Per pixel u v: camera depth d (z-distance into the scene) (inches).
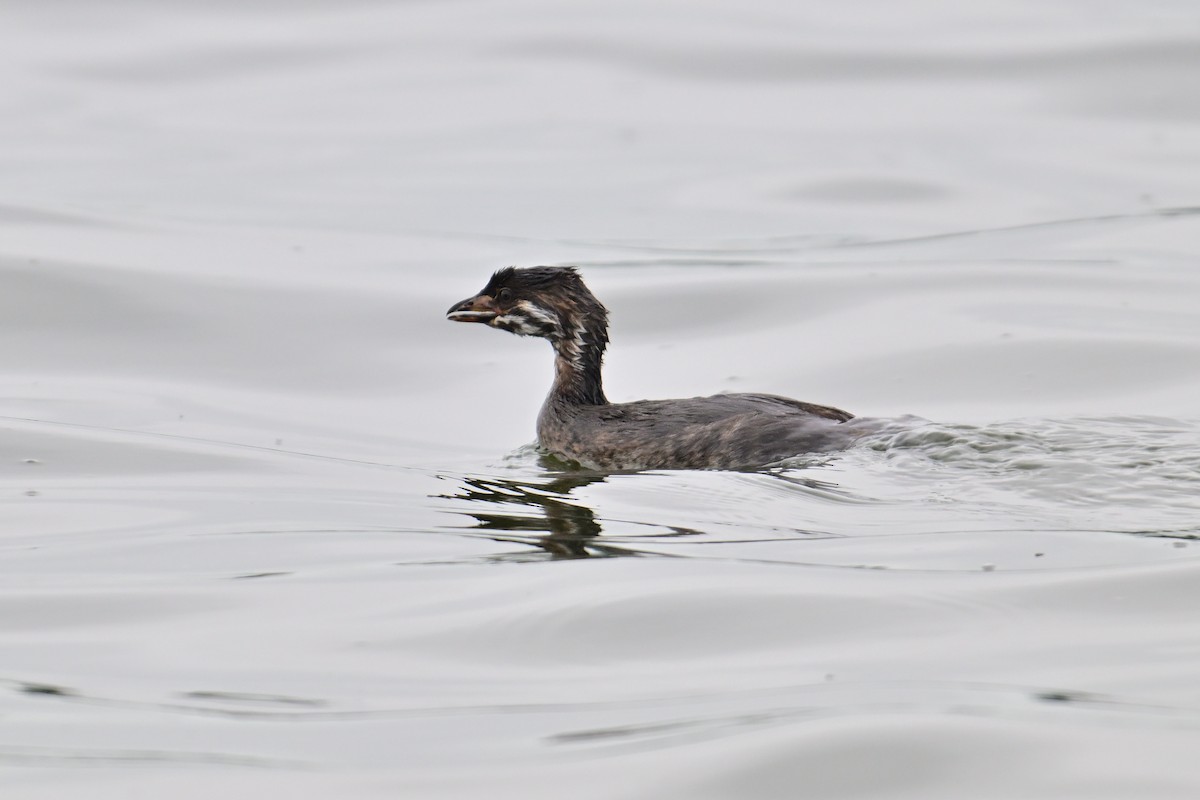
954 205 1061.8
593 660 390.3
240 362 780.6
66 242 942.4
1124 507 496.4
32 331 807.1
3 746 345.7
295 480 592.4
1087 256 922.7
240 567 476.1
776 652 389.7
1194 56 1316.4
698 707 357.1
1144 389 689.0
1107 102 1253.1
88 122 1296.8
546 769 327.6
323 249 967.0
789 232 1011.9
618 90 1358.3
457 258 952.3
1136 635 389.7
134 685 381.1
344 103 1344.7
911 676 370.0
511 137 1252.5
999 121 1235.2
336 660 394.6
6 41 1486.2
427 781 324.2
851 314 822.5
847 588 430.6
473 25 1524.4
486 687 375.9
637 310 844.6
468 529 513.3
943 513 498.3
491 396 735.7
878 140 1210.0
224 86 1395.2
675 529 499.8
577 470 600.1
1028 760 323.0
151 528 524.7
